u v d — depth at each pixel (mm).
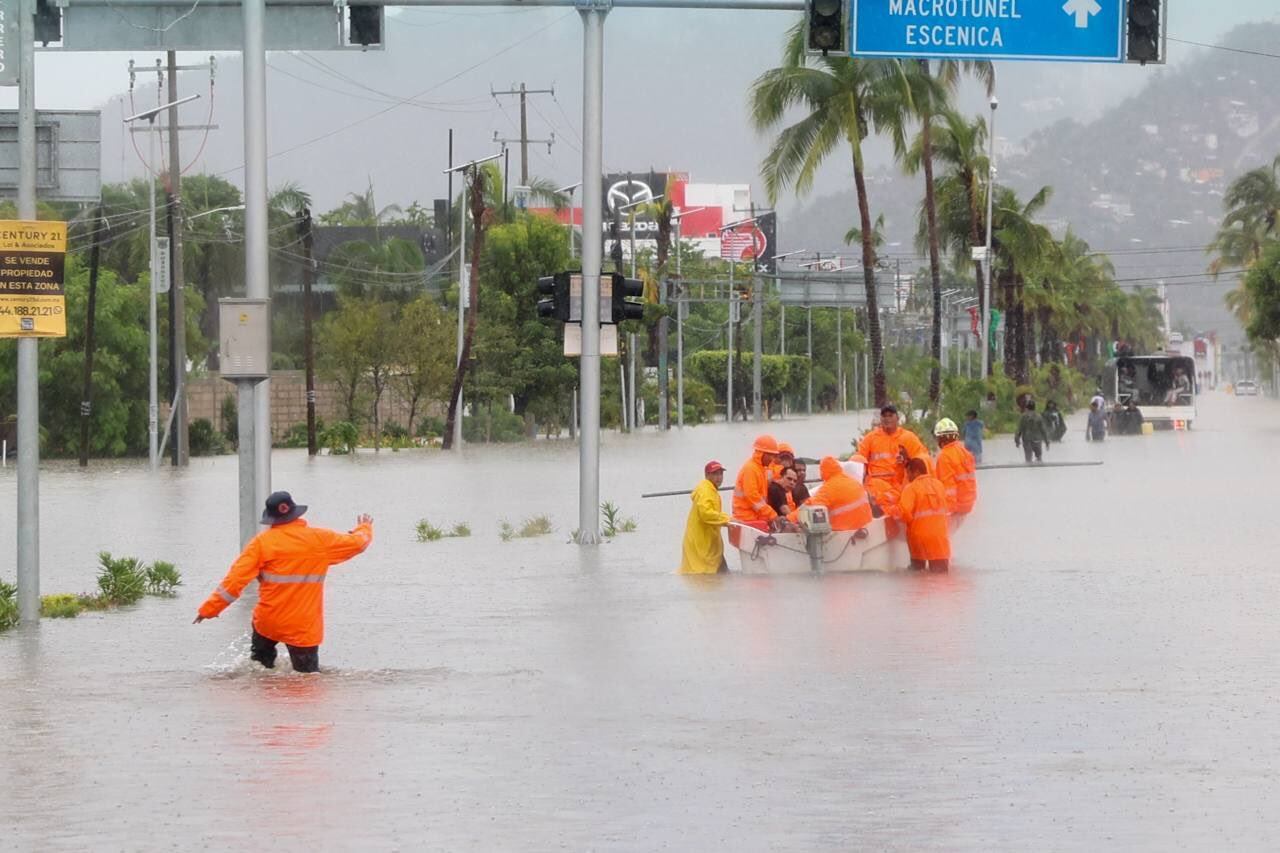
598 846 21422
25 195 46719
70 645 42094
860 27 64250
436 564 61344
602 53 65000
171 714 31688
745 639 41062
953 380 167875
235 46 55969
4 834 22344
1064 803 23625
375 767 26484
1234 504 86562
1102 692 32969
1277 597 48938
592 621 44969
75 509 97000
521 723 30219
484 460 158500
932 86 151500
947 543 56250
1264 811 23047
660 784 25047
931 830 22094
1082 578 54188
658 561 61469
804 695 32844
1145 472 117125
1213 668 35969
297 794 24625
